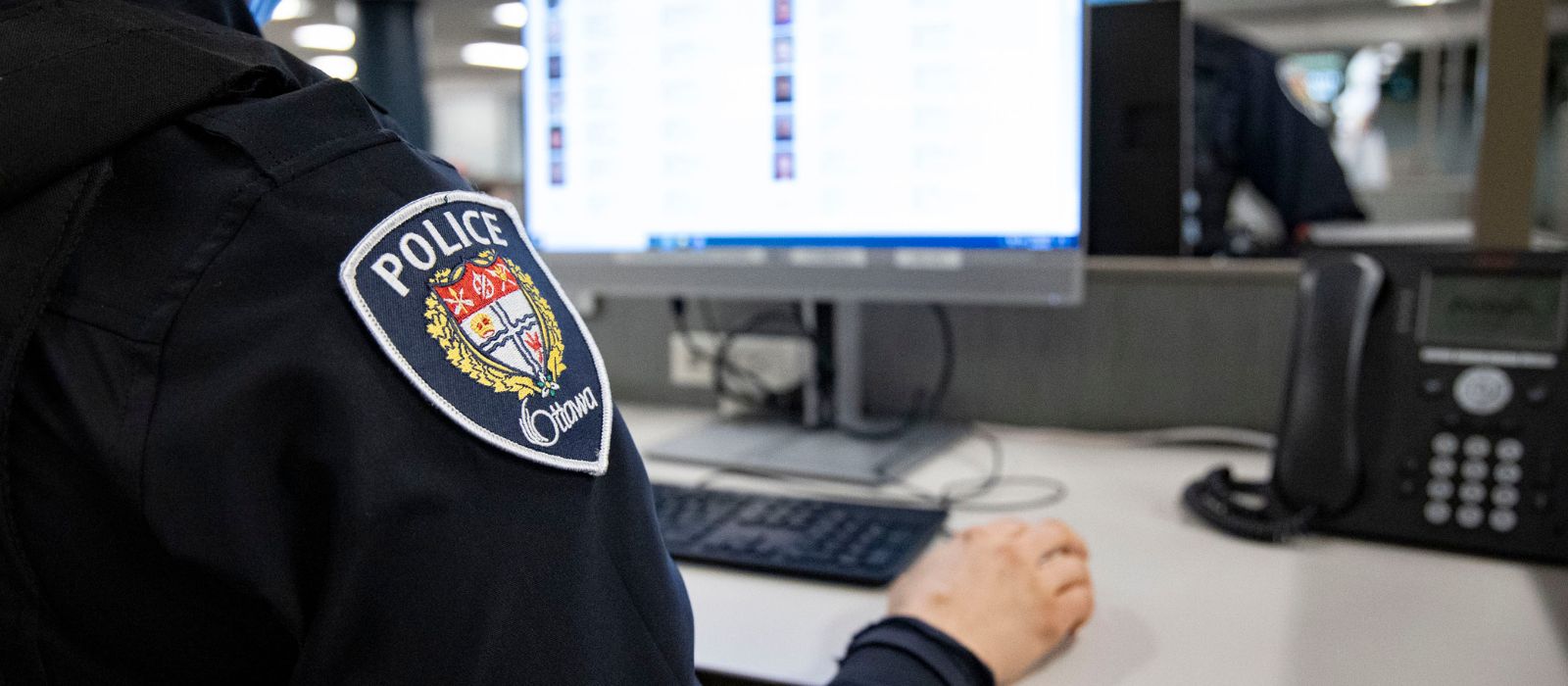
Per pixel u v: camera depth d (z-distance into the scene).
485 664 0.33
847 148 0.95
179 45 0.36
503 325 0.38
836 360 1.09
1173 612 0.62
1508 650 0.55
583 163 1.07
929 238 0.93
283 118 0.36
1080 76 0.86
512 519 0.35
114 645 0.34
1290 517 0.74
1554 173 2.53
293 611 0.33
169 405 0.31
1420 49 8.11
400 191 0.37
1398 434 0.73
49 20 0.35
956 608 0.53
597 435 0.39
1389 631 0.58
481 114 12.99
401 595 0.32
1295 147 2.40
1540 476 0.69
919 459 0.98
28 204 0.33
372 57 7.73
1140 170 1.07
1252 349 1.03
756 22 0.97
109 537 0.33
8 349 0.32
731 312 1.20
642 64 1.03
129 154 0.34
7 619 0.33
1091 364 1.09
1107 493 0.88
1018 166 0.89
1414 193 3.62
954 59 0.90
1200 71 2.38
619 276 1.07
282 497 0.32
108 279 0.33
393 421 0.33
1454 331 0.73
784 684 0.53
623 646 0.39
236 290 0.33
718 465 0.96
